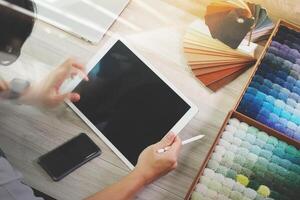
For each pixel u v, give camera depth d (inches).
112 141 42.8
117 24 49.1
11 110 43.4
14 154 41.4
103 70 45.7
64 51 47.0
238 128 41.7
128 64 45.9
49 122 43.3
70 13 48.6
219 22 49.9
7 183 36.0
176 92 44.8
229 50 48.3
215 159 40.0
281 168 39.8
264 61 45.7
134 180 39.8
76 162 41.5
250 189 38.7
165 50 48.3
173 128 43.4
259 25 49.7
